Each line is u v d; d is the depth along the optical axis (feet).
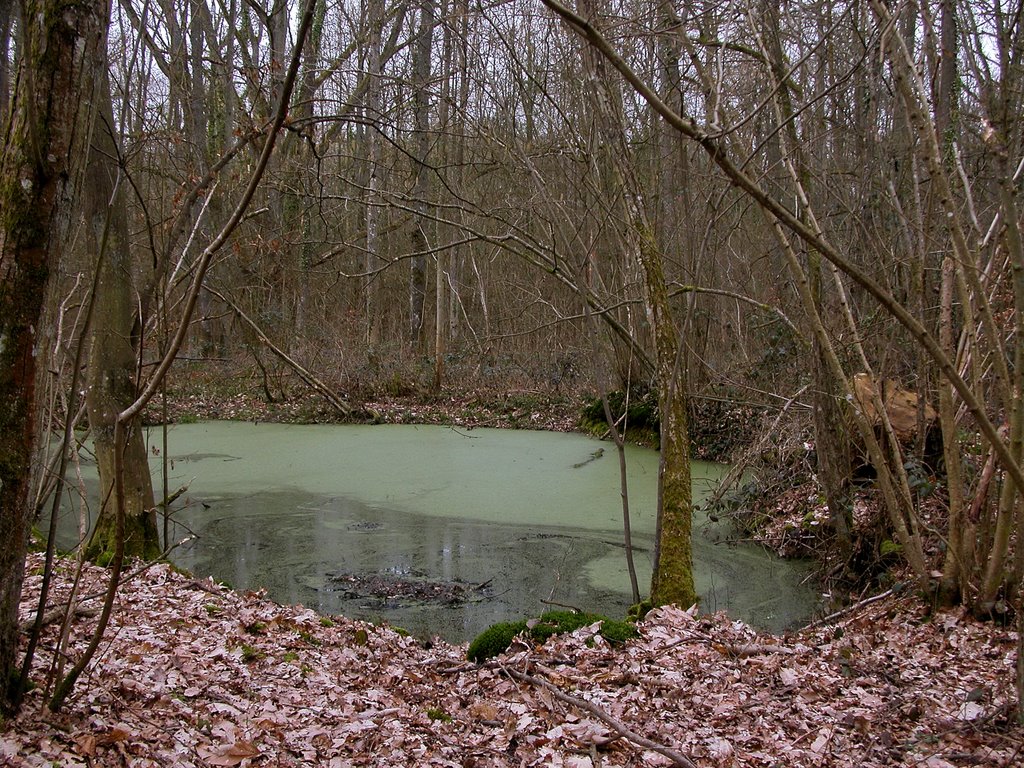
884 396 23.02
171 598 18.06
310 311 61.57
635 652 16.47
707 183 30.37
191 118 32.14
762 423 33.12
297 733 11.75
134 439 22.44
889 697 14.29
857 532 23.95
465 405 56.44
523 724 13.17
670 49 21.30
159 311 22.31
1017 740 12.18
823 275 25.20
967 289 17.04
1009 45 14.61
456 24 24.94
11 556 9.19
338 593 22.71
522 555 26.50
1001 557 17.13
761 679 15.19
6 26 14.92
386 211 59.72
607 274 34.78
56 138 8.96
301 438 46.52
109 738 9.75
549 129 24.89
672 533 20.63
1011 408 15.06
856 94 22.99
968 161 21.57
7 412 9.01
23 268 8.96
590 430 48.70
